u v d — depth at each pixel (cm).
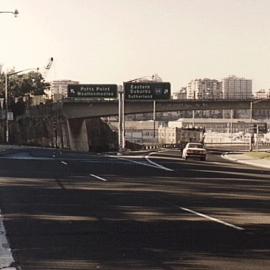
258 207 1622
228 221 1333
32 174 2806
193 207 1598
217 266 870
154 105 10594
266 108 11175
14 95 11331
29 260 907
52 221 1312
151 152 7712
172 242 1063
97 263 886
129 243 1052
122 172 3089
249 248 1012
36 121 10325
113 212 1473
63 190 2042
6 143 8050
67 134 10925
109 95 8762
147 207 1587
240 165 4769
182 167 3856
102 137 13650
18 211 1481
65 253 960
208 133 18300
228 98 11188
